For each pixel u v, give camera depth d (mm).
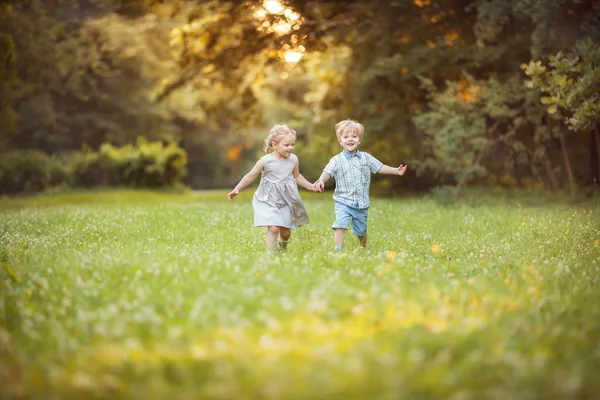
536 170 21656
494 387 3414
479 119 18750
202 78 24953
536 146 20016
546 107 18203
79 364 3838
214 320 4645
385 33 22578
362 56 23891
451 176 23078
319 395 3273
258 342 4105
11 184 32219
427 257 7645
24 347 4266
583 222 11078
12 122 28781
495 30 18922
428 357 3848
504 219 12445
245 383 3447
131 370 3740
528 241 9117
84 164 33375
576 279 6070
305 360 3717
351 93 24875
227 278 5918
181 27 23922
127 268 6395
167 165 33375
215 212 14789
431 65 21188
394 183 25344
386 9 21766
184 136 55156
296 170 8883
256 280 5770
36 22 33594
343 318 4711
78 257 7016
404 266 6637
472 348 4012
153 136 47031
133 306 5012
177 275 6012
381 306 4863
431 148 23188
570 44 16891
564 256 7527
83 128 44562
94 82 43406
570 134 19969
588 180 21484
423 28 22141
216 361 3781
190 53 24109
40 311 5125
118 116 45562
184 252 7359
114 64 43406
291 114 49969
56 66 35438
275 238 8562
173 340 4211
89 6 40000
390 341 4023
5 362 3930
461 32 21906
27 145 43406
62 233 10828
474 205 17375
